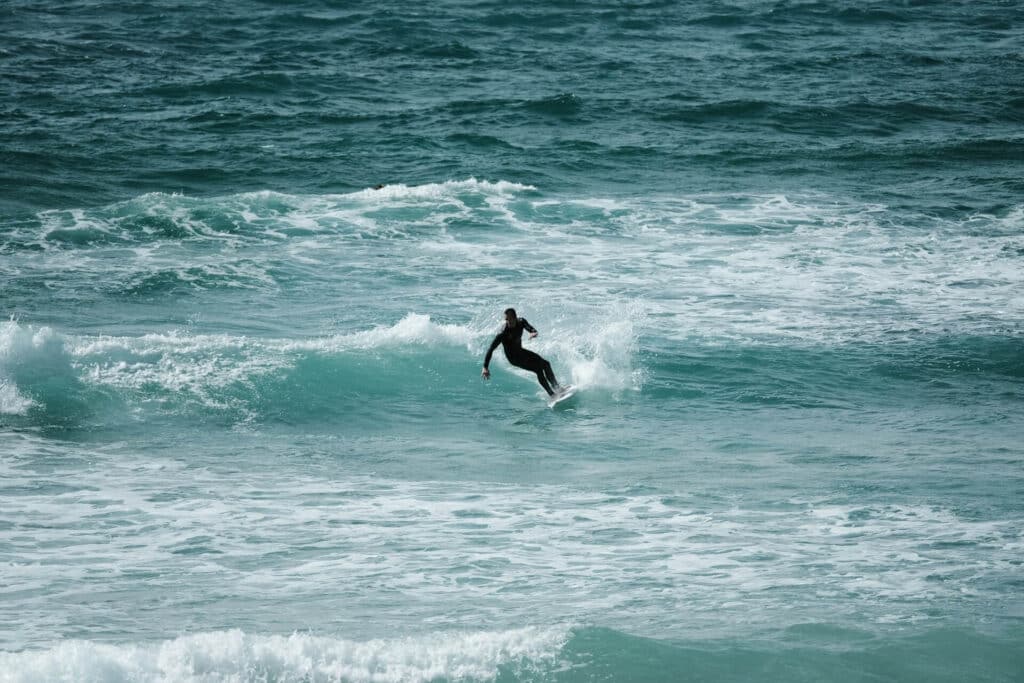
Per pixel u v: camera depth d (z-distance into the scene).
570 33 199.75
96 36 188.88
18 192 102.50
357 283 80.31
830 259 88.19
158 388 59.03
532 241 91.94
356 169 117.81
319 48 184.88
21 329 61.41
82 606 32.78
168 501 43.56
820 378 65.00
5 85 153.25
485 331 70.69
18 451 50.25
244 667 27.06
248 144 127.50
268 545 38.75
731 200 107.25
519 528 40.88
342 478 47.78
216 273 81.50
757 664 28.94
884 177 118.75
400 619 32.03
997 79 172.88
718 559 37.44
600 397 62.25
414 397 61.53
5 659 26.41
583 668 28.42
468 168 118.38
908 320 74.69
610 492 45.72
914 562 36.94
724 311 75.69
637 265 85.69
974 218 101.44
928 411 60.28
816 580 35.25
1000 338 71.56
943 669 28.91
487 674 27.94
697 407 60.84
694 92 158.38
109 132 130.75
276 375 61.72
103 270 81.25
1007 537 39.44
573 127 139.12
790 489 45.94
